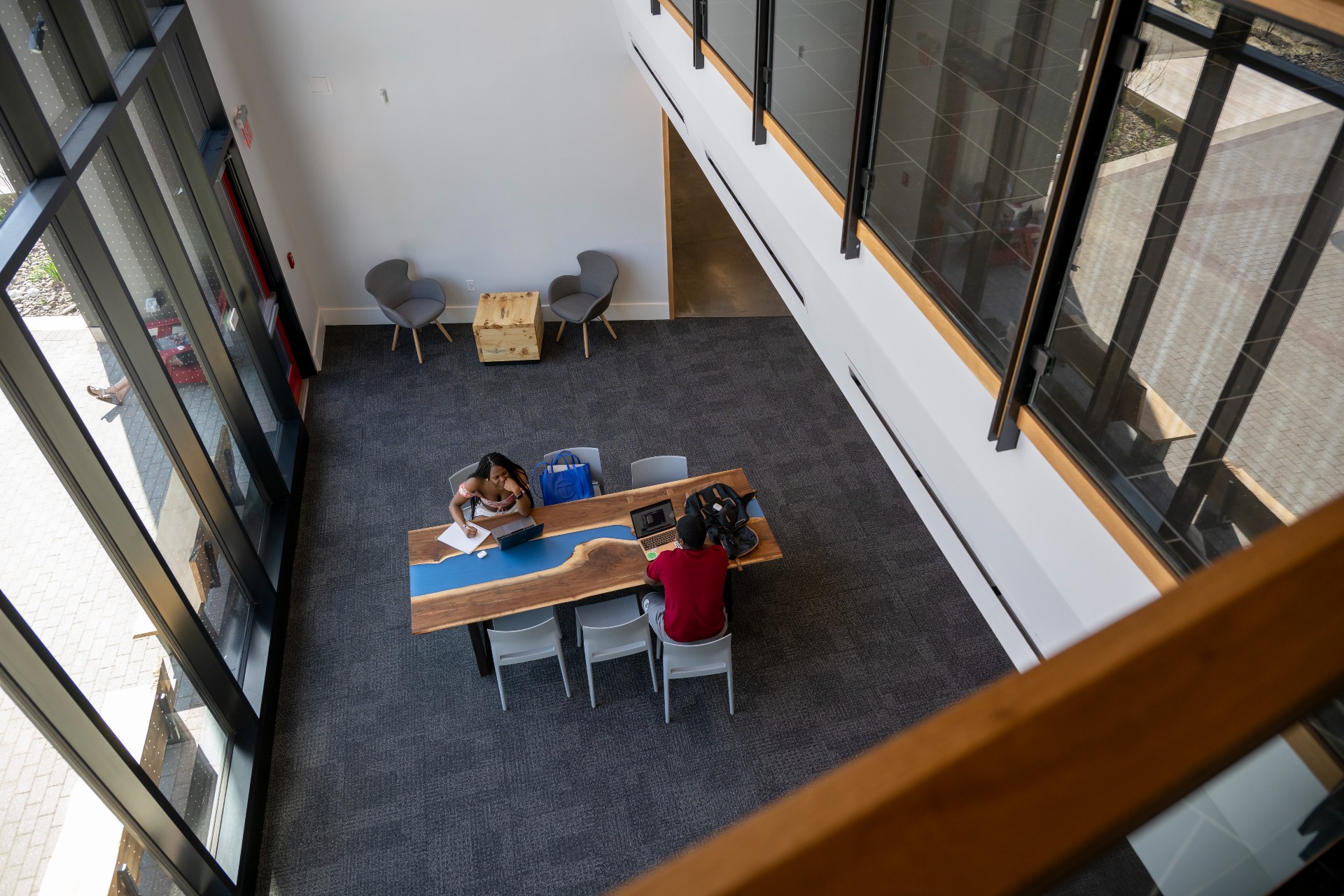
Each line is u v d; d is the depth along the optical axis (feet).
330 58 25.16
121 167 16.66
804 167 12.78
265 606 20.30
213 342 19.75
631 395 27.50
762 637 20.33
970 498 9.96
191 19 21.52
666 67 19.17
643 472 21.06
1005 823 0.98
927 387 9.86
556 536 19.04
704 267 33.42
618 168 27.76
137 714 13.93
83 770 11.89
